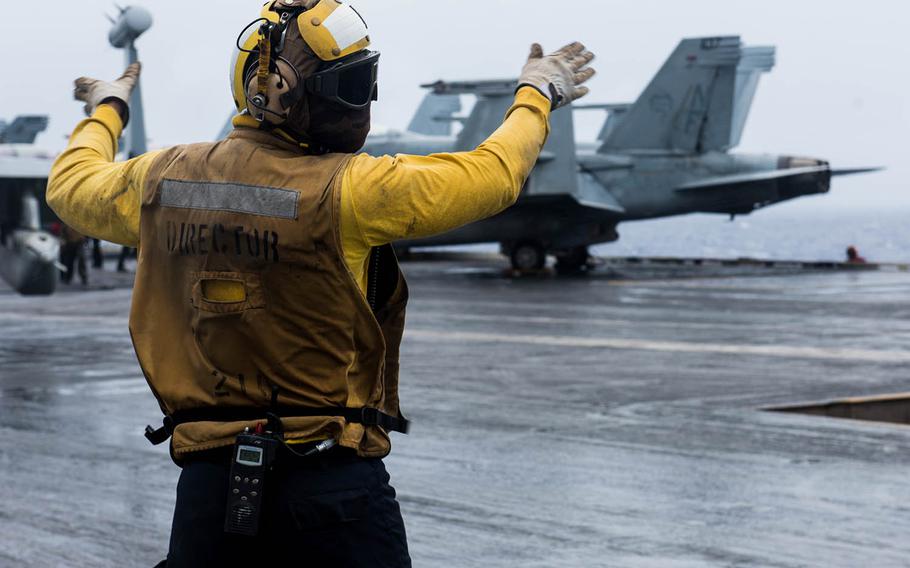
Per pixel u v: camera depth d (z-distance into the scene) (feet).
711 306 71.00
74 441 29.19
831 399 35.12
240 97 8.24
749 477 24.12
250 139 8.00
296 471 7.64
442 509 21.53
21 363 46.93
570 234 109.40
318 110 7.93
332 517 7.61
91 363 46.91
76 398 36.99
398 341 8.36
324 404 7.79
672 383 39.09
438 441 28.60
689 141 107.45
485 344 51.49
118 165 8.81
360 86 8.10
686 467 25.20
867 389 37.52
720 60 105.09
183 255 7.95
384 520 7.88
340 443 7.68
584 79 8.55
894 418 35.17
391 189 7.39
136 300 8.35
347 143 8.21
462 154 7.71
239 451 7.54
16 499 22.80
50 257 62.54
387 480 8.09
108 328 62.39
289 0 7.97
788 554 18.42
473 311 68.74
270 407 7.79
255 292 7.63
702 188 105.91
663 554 18.47
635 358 46.09
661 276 105.19
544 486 23.41
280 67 7.75
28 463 26.40
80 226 8.96
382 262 8.09
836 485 23.29
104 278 109.09
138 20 56.65
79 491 23.50
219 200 7.73
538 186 100.58
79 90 10.16
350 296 7.64
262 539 7.70
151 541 19.83
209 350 7.86
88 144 9.34
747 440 28.43
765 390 37.35
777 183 106.11
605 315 65.41
